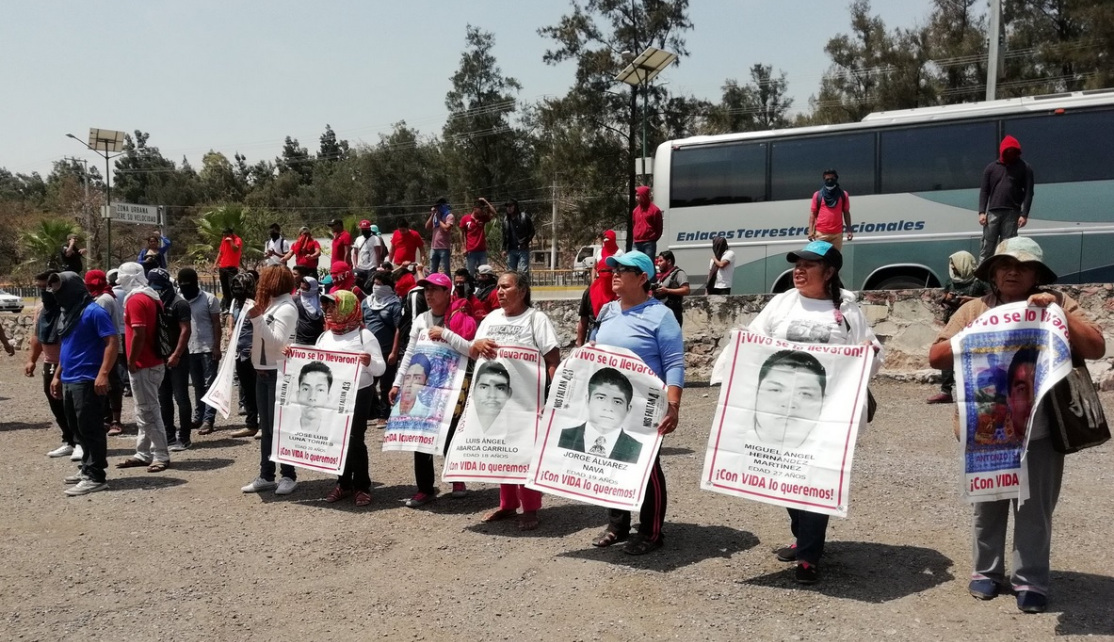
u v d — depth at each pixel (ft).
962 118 46.93
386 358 32.78
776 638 13.97
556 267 155.63
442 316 22.24
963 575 16.24
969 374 14.30
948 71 132.36
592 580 16.74
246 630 15.10
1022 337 13.92
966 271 33.71
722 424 16.02
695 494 22.66
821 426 15.40
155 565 18.44
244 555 18.92
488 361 20.11
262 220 178.40
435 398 21.71
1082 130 44.62
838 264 16.12
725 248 45.21
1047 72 118.73
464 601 16.02
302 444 22.57
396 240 50.47
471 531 20.13
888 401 33.99
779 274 50.16
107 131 101.40
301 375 22.79
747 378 16.05
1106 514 19.74
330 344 22.84
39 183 371.35
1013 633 13.73
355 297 22.98
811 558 15.97
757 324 16.62
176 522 21.42
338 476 22.07
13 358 58.85
